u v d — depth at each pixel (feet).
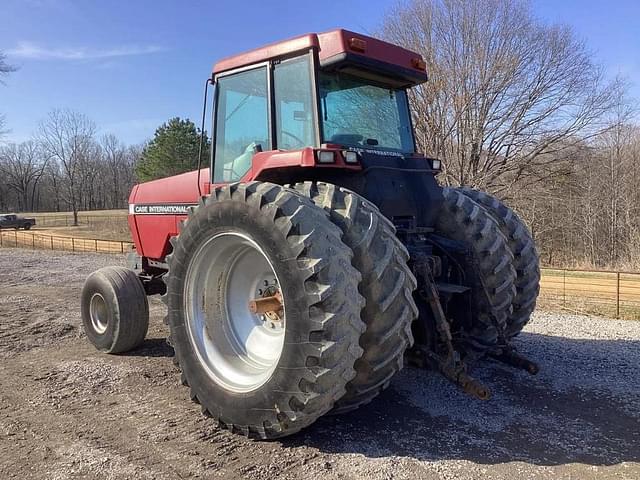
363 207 10.76
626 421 11.96
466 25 74.33
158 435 11.54
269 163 12.33
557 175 76.18
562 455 10.36
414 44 76.59
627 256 68.13
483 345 13.24
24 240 94.84
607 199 76.84
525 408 12.76
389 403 13.09
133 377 15.70
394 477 9.54
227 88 14.55
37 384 15.17
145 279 19.33
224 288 12.78
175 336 12.49
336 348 9.39
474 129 75.41
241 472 9.82
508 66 73.51
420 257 12.26
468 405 12.96
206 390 11.75
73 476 9.87
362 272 10.13
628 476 9.52
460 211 14.23
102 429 11.99
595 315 26.66
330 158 11.29
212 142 15.03
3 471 10.13
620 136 76.59
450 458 10.26
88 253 69.31
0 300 29.89
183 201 17.17
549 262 72.49
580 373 15.25
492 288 13.79
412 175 13.33
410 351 12.46
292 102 12.78
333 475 9.64
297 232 9.81
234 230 10.98
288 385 9.88
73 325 22.80
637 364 16.03
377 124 14.16
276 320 11.98
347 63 12.35
